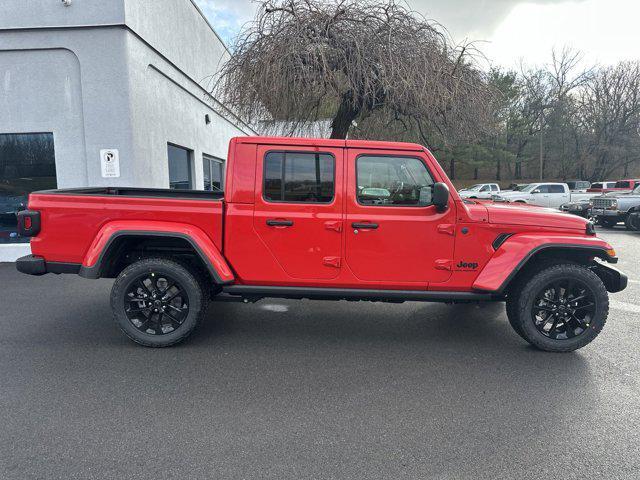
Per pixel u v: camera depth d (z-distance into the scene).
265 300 5.42
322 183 3.69
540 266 3.75
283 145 3.67
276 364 3.47
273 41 7.81
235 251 3.71
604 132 39.50
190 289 3.70
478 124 9.09
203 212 3.68
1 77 7.25
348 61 7.94
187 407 2.78
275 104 8.44
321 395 2.96
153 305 3.74
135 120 7.51
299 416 2.69
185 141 10.26
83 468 2.16
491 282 3.63
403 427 2.57
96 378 3.17
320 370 3.37
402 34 7.90
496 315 4.89
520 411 2.76
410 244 3.69
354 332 4.27
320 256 3.71
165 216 3.68
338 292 3.76
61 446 2.34
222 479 2.09
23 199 7.54
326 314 4.87
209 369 3.36
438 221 3.66
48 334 4.07
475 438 2.46
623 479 2.12
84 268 3.56
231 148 3.68
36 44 7.16
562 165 42.88
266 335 4.16
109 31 7.14
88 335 4.06
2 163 7.45
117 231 3.58
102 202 3.67
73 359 3.51
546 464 2.23
